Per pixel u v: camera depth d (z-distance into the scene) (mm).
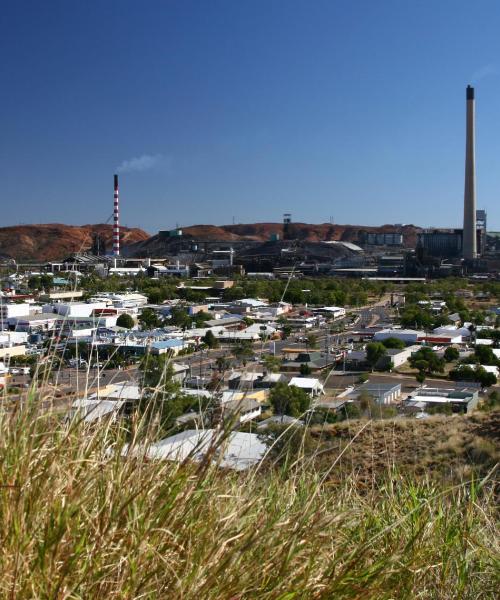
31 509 1647
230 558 1728
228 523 1879
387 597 2105
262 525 2012
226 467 2244
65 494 1713
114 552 1635
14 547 1545
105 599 1584
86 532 1624
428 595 2523
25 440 1824
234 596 1705
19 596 1457
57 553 1558
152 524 1758
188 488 1917
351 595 1979
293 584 1867
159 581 1683
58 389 2146
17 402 2020
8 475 1721
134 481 1884
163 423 2207
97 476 1870
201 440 2066
